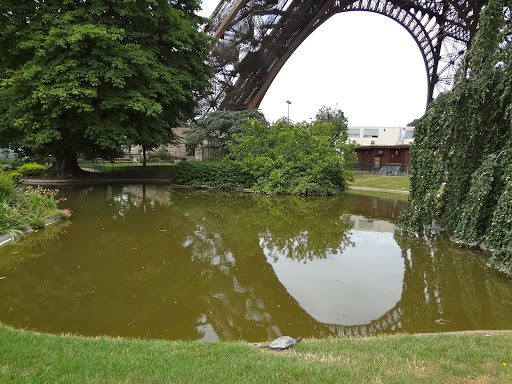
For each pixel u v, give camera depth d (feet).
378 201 54.24
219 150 116.98
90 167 94.38
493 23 23.67
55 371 8.21
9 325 13.03
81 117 53.72
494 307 15.98
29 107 48.55
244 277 19.29
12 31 49.37
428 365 9.01
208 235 28.76
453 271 20.90
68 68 48.62
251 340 12.58
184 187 70.08
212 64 108.27
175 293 16.78
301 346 10.73
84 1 52.54
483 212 23.15
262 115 113.19
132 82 55.06
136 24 55.98
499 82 22.84
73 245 24.14
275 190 61.77
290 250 25.07
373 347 10.46
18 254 21.81
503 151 22.04
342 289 17.89
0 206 25.95
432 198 26.14
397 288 18.15
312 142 65.05
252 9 101.71
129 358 9.20
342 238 28.86
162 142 68.54
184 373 8.32
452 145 25.57
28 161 77.77
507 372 8.59
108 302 15.51
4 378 7.73
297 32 121.19
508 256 19.72
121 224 31.27
